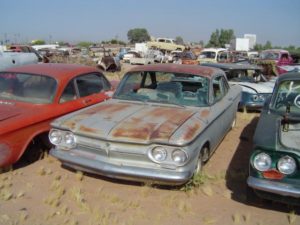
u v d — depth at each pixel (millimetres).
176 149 3816
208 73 5344
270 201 4094
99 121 4309
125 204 3967
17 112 4883
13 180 4555
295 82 4738
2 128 4445
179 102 4984
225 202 4113
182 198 4156
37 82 5520
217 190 4398
